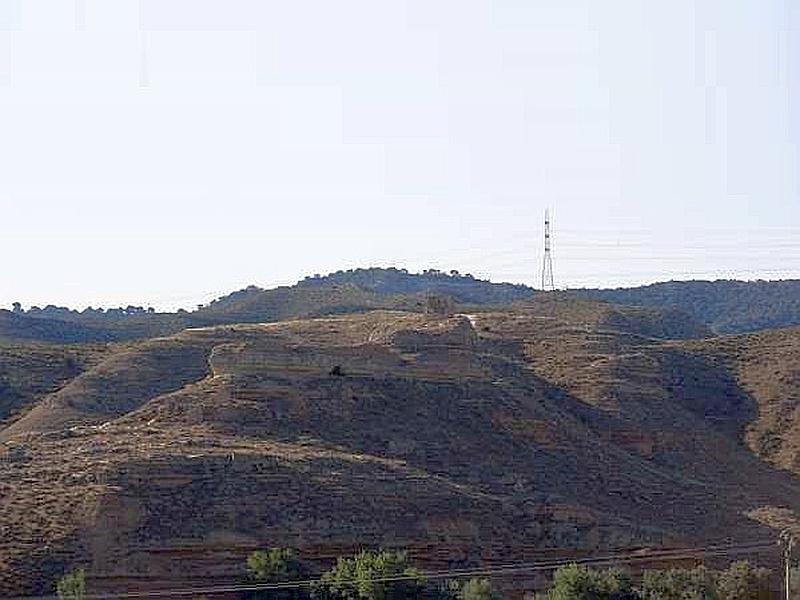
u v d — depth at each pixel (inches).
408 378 4579.2
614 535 3821.4
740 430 5629.9
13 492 3435.0
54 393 5403.5
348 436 4141.2
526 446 4461.1
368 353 4559.5
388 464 3882.9
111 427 4131.4
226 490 3506.4
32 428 4761.3
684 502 4461.1
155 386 5187.0
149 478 3484.3
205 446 3779.5
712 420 5684.1
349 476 3703.3
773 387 5895.7
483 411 4532.5
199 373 5275.6
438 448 4207.7
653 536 3895.2
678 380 5930.1
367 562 3198.8
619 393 5364.2
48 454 3759.8
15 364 5930.1
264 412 4136.3
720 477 4982.8
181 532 3346.5
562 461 4446.4
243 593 3208.7
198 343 5487.2
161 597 3166.8
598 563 3718.0
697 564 3811.5
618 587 3373.5
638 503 4340.6
